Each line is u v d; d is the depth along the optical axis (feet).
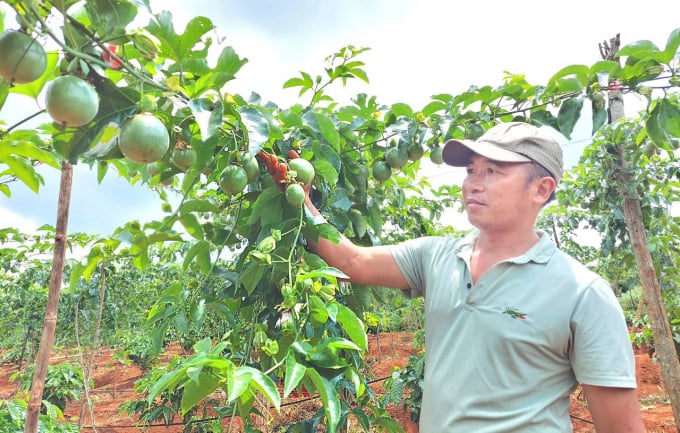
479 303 5.41
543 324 5.03
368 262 6.91
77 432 12.91
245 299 7.19
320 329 6.38
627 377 4.80
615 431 4.90
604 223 21.86
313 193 7.77
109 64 4.13
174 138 5.30
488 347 5.17
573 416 20.56
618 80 7.18
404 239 17.31
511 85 7.63
